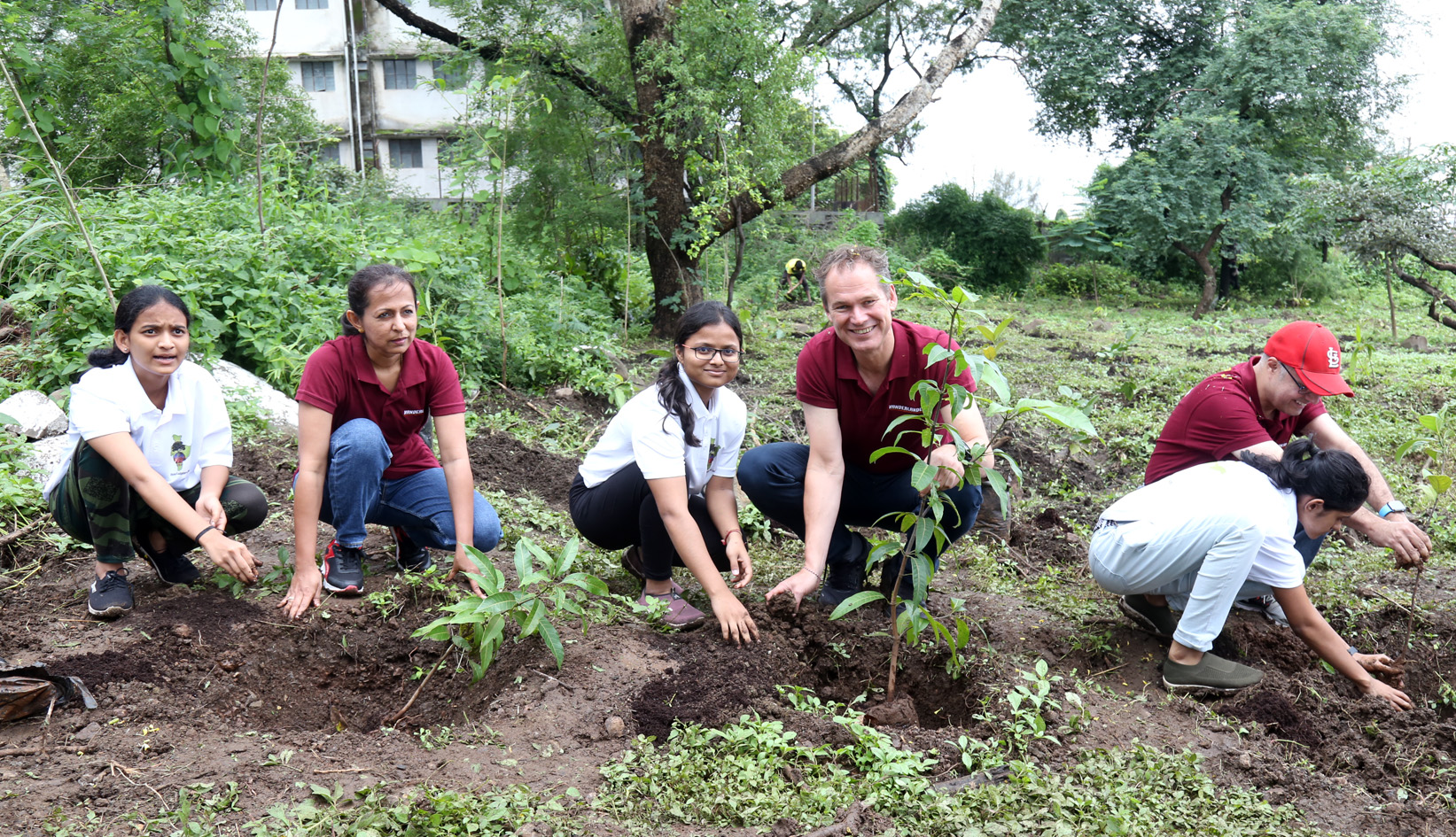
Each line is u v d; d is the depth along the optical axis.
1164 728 3.08
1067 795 2.60
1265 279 20.41
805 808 2.50
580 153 10.83
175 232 6.88
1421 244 11.52
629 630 3.48
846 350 3.41
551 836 2.32
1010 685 3.21
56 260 6.17
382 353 3.47
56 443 4.79
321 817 2.36
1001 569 4.39
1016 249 22.19
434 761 2.69
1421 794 2.84
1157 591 3.49
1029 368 8.98
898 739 2.92
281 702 3.19
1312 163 19.64
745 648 3.35
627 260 10.52
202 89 8.88
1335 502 3.21
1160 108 20.22
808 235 17.28
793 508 3.75
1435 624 3.84
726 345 3.29
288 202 8.78
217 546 3.17
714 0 9.82
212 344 5.93
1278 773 2.82
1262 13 18.39
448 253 8.34
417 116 23.98
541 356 7.42
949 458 3.25
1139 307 19.72
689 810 2.49
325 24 23.16
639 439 3.36
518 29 10.28
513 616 3.43
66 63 9.16
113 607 3.32
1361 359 9.41
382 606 3.52
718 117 9.55
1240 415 3.54
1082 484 5.88
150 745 2.70
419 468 3.79
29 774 2.54
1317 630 3.30
